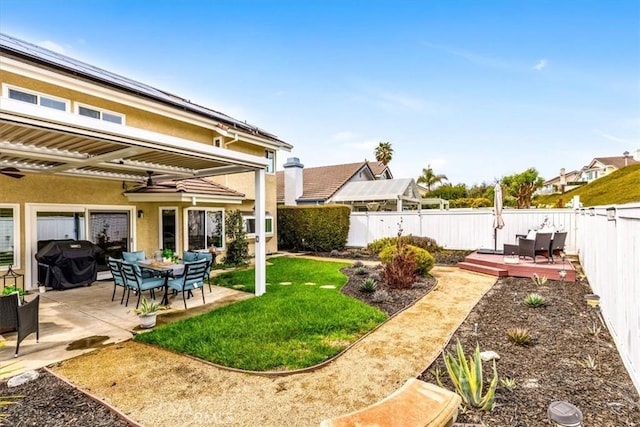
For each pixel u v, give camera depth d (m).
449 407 2.70
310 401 4.02
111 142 6.07
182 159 8.65
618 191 28.62
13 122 4.77
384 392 4.20
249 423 3.61
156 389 4.30
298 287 9.90
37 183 9.84
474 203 31.38
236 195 14.57
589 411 3.53
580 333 5.84
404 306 7.94
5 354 5.39
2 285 9.14
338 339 5.86
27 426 3.54
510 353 5.13
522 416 3.48
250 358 5.10
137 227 12.32
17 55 8.28
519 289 9.42
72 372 4.79
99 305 8.30
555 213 15.34
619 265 5.00
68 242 9.62
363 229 19.92
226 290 9.92
